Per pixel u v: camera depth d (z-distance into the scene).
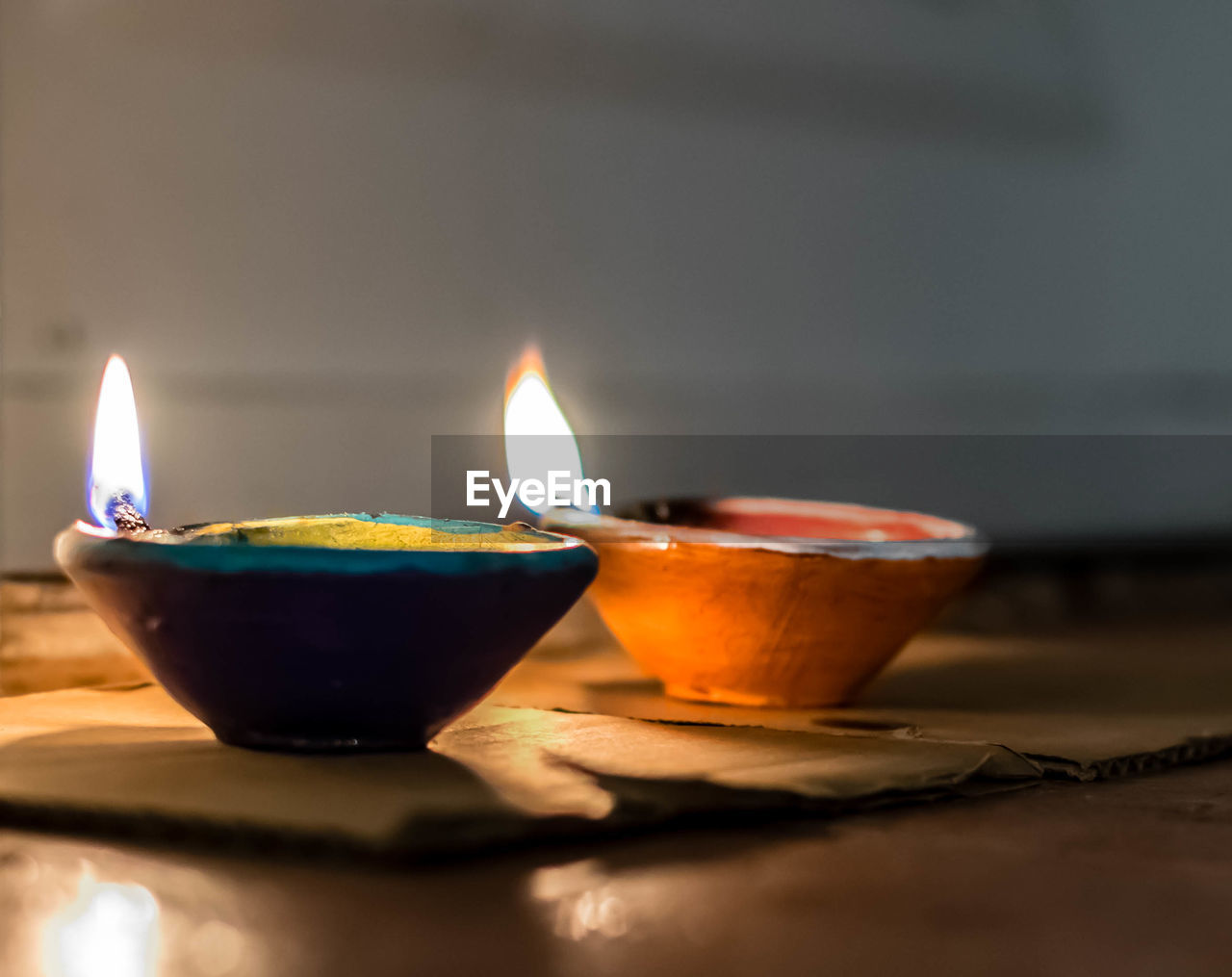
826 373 0.62
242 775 0.33
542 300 0.53
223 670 0.34
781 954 0.28
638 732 0.37
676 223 0.57
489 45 0.52
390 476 0.50
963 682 0.47
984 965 0.28
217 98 0.47
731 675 0.42
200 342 0.47
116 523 0.36
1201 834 0.33
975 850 0.32
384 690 0.34
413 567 0.33
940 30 0.63
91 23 0.45
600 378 0.55
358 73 0.50
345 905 0.29
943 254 0.65
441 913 0.29
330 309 0.49
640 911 0.29
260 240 0.48
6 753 0.34
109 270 0.46
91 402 0.45
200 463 0.47
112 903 0.29
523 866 0.30
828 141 0.61
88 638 0.43
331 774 0.33
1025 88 0.66
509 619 0.34
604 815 0.32
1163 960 0.28
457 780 0.33
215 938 0.28
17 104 0.44
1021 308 0.68
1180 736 0.39
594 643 0.51
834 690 0.42
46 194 0.45
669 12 0.56
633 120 0.56
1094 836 0.33
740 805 0.33
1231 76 0.73
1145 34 0.70
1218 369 0.74
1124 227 0.71
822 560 0.40
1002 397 0.67
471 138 0.52
